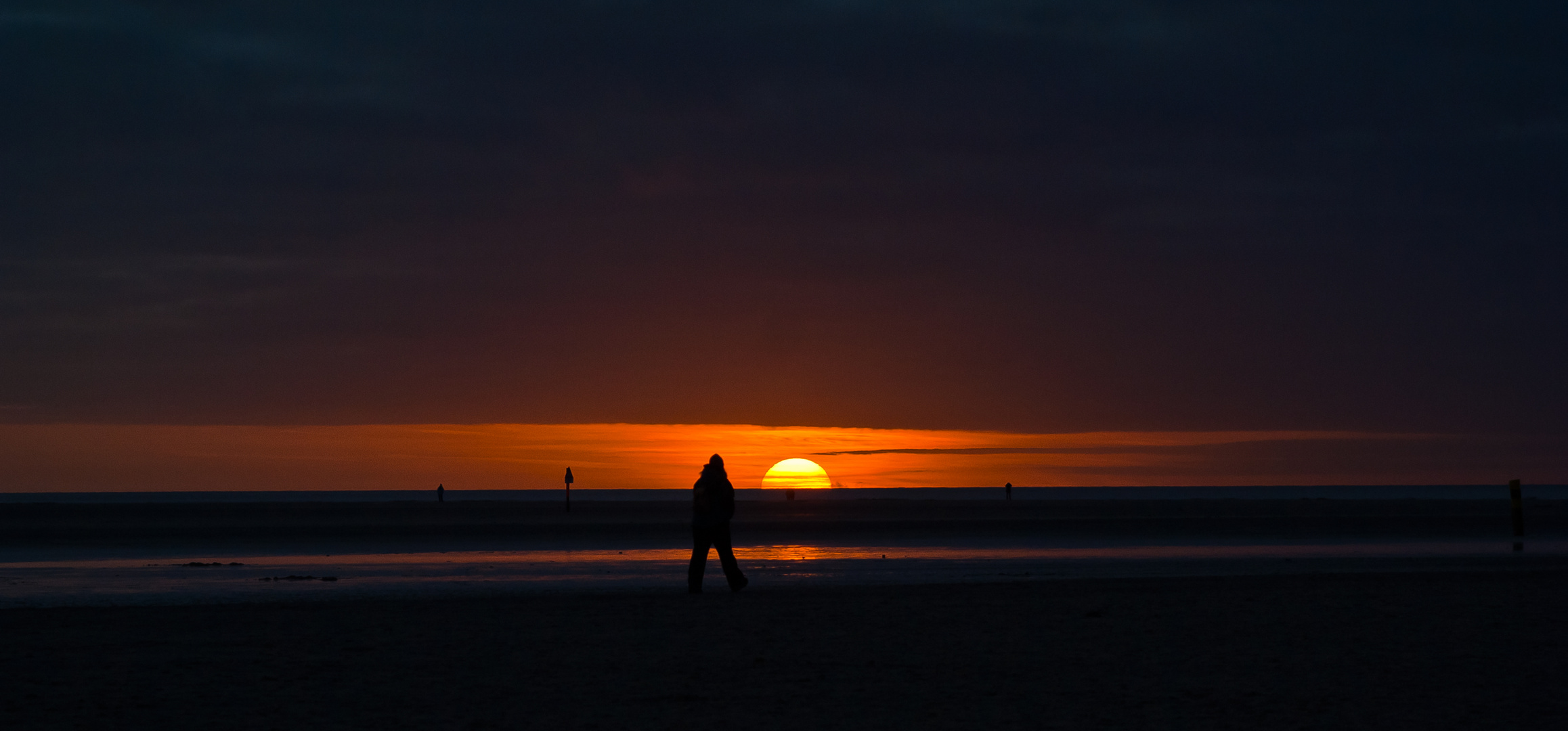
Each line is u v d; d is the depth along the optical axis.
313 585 29.78
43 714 12.31
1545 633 18.27
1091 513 88.06
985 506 110.50
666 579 31.95
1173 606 22.36
